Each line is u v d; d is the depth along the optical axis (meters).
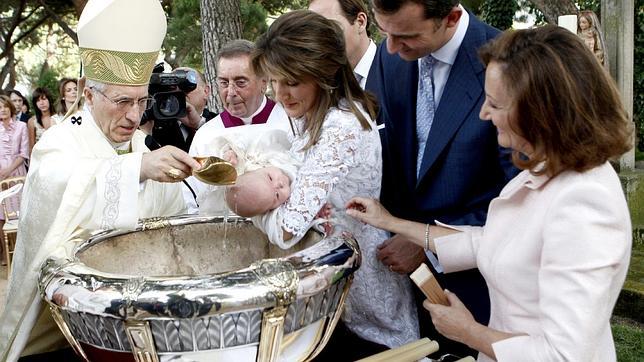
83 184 1.41
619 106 1.00
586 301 0.96
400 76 1.75
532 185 1.08
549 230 1.02
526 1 8.18
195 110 2.85
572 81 0.96
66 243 1.40
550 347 0.99
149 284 1.02
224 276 1.04
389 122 1.76
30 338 1.54
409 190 1.75
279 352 1.09
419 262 1.58
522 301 1.10
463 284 1.64
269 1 9.80
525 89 0.98
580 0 6.70
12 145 5.29
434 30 1.49
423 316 1.79
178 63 9.92
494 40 1.08
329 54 1.30
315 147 1.33
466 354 1.69
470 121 1.57
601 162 1.00
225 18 5.10
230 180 1.20
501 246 1.14
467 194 1.62
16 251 1.57
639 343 3.16
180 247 1.46
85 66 1.58
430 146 1.63
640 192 4.58
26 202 1.55
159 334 1.03
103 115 1.61
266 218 1.29
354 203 1.43
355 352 1.59
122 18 1.51
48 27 15.30
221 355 1.05
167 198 1.81
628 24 4.74
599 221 0.98
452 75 1.61
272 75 1.31
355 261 1.18
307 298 1.09
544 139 1.00
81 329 1.10
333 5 2.17
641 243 4.29
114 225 1.37
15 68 17.17
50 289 1.10
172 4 9.83
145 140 1.93
